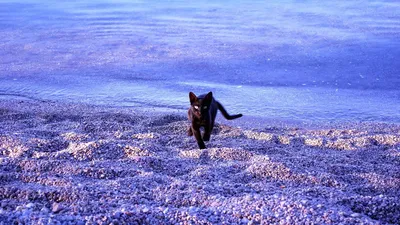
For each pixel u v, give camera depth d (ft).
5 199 15.17
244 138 27.68
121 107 37.70
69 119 31.91
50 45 67.92
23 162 19.24
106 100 40.19
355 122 33.60
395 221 14.92
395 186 18.24
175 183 17.29
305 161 21.48
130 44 67.72
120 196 15.70
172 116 32.94
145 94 42.27
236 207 14.85
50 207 14.53
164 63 55.72
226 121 33.83
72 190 15.75
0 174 17.56
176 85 45.57
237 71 51.57
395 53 59.16
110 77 49.24
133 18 92.38
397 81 46.50
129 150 22.15
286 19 88.17
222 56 59.16
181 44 67.15
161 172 19.65
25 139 23.65
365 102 39.32
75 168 18.67
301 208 14.78
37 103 38.55
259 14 94.79
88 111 35.27
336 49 62.28
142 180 17.53
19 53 62.85
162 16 94.27
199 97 25.16
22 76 50.06
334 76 48.98
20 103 38.42
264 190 17.16
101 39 71.87
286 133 29.55
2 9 110.01
